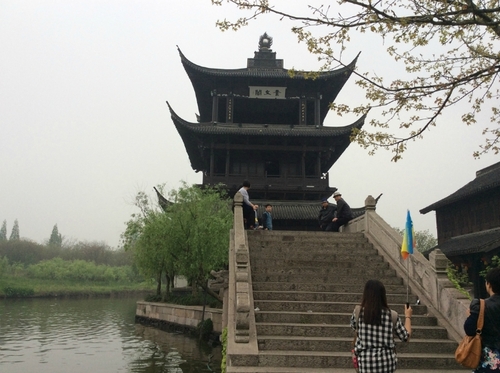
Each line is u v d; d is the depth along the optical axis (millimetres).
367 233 15594
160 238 29938
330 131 39281
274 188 38844
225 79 41312
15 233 130000
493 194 30016
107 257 112000
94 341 28438
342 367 8609
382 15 8273
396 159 9805
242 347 8961
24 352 24391
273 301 10984
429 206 37250
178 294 43875
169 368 20234
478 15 8047
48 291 73375
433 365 8945
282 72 41719
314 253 13844
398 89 9188
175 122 39281
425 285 11312
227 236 28656
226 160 40562
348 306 11000
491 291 5523
